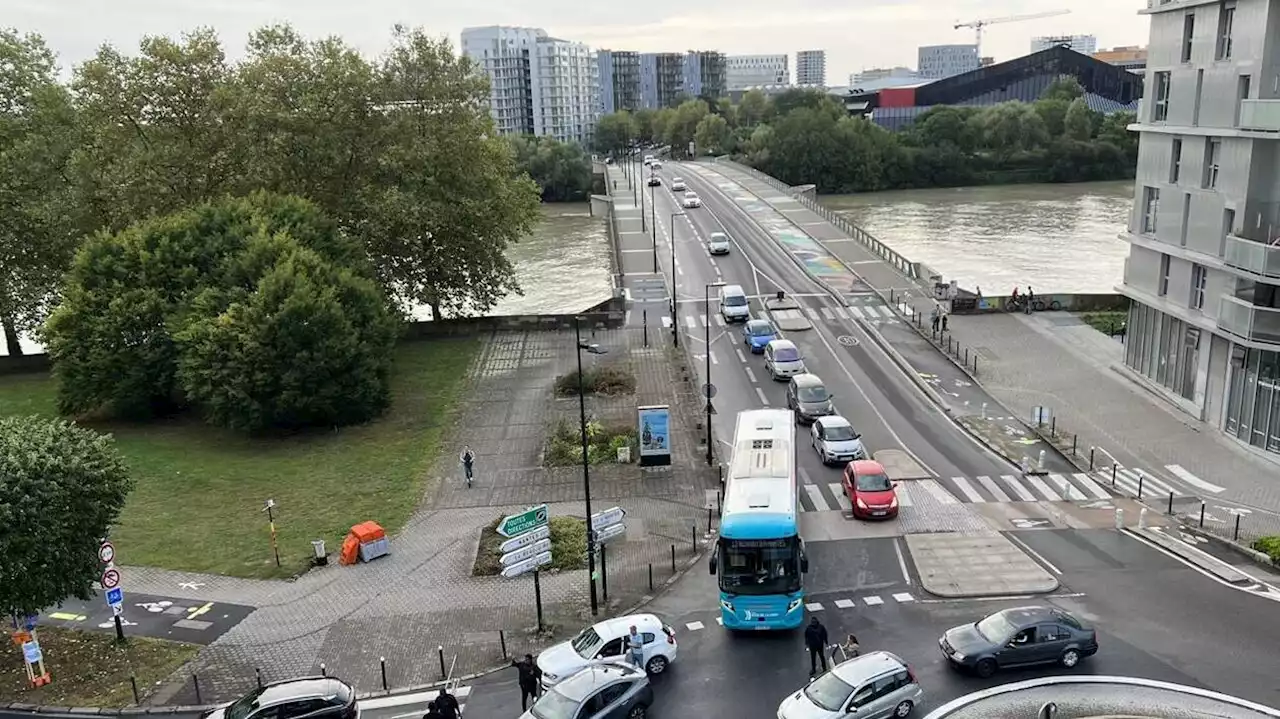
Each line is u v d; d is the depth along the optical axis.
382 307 53.03
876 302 69.31
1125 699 23.97
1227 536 33.66
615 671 24.02
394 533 37.31
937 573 31.64
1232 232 40.81
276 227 53.78
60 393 50.53
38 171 60.53
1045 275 88.06
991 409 48.19
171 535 37.41
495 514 38.75
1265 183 39.53
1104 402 48.41
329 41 63.47
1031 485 39.22
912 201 146.50
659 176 145.62
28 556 26.23
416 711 25.52
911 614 29.08
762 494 28.95
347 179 64.00
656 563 33.75
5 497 26.28
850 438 42.34
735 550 27.58
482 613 30.83
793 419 35.41
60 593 27.36
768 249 87.62
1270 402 40.28
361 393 48.91
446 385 55.81
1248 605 28.70
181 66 60.91
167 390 50.75
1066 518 35.91
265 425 48.59
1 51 61.53
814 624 25.48
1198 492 37.72
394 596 32.25
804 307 68.81
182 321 48.31
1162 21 46.03
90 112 60.81
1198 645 26.47
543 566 33.78
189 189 60.97
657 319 67.69
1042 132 163.50
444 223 62.41
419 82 63.94
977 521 35.91
